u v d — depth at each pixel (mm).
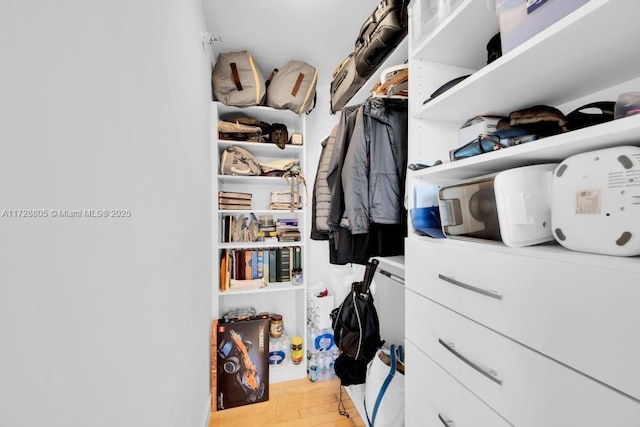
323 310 1946
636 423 379
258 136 1953
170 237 834
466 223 752
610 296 408
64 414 377
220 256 1885
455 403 739
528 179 597
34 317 333
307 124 2357
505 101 790
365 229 1066
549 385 496
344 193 1127
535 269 522
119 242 524
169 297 812
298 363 1916
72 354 395
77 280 408
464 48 884
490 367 627
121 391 522
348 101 1679
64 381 379
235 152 1876
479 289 646
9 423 296
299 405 1610
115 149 513
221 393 1586
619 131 399
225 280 1856
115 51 515
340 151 1269
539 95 741
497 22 745
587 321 438
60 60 376
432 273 837
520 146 570
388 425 1174
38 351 338
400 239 1238
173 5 887
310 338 1941
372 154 1073
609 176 444
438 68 979
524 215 584
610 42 489
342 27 1595
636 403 379
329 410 1572
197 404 1209
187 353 1027
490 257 626
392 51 1201
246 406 1601
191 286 1108
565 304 471
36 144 339
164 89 789
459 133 916
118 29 526
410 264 948
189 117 1109
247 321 1722
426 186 965
